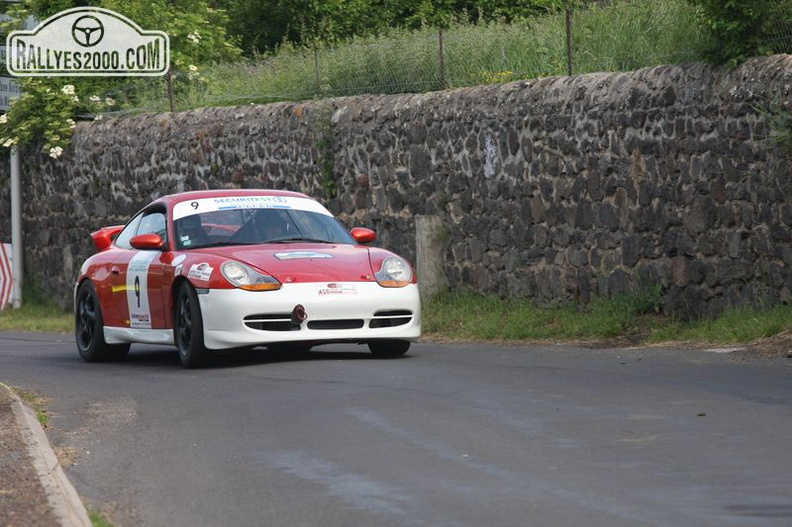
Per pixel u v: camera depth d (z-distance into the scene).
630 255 49.22
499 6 95.88
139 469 23.53
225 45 97.88
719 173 44.84
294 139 67.50
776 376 31.69
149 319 41.00
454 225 58.56
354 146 64.00
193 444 25.70
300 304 36.81
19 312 87.62
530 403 28.52
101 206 82.81
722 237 44.91
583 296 51.75
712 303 45.56
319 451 24.20
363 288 37.59
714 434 24.27
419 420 26.78
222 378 35.41
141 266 41.28
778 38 44.22
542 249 53.84
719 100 44.59
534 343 46.38
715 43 45.34
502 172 55.66
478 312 54.94
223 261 37.59
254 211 41.66
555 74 59.19
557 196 52.81
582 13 63.00
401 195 61.38
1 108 93.06
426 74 66.06
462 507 19.47
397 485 21.12
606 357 38.22
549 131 53.03
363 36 97.69
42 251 88.81
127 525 19.42
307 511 19.73
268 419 27.95
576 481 20.89
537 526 18.20
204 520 19.52
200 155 74.25
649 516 18.52
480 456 23.08
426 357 39.41
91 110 88.12
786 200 42.03
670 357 37.25
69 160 85.38
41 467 21.91
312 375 34.53
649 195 48.12
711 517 18.38
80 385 36.28
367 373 34.34
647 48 55.00
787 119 41.56
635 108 48.47
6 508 18.77
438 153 59.12
